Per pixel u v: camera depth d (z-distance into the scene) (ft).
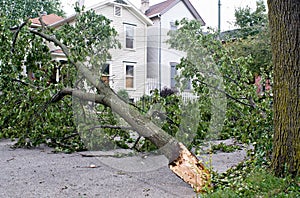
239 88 15.01
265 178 10.07
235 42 36.70
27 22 16.52
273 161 10.78
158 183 11.74
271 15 10.80
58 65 17.75
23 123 16.05
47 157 17.16
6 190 10.62
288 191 9.15
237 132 14.23
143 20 38.68
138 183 11.71
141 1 52.01
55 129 16.33
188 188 11.01
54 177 12.55
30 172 13.43
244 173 11.19
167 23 48.37
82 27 17.33
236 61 15.52
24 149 19.99
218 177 11.15
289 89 10.35
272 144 11.71
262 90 16.48
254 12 47.29
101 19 17.62
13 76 15.94
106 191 10.62
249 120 12.93
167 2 51.42
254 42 36.52
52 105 16.52
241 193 9.25
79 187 11.10
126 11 38.32
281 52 10.51
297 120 10.20
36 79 16.98
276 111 10.77
